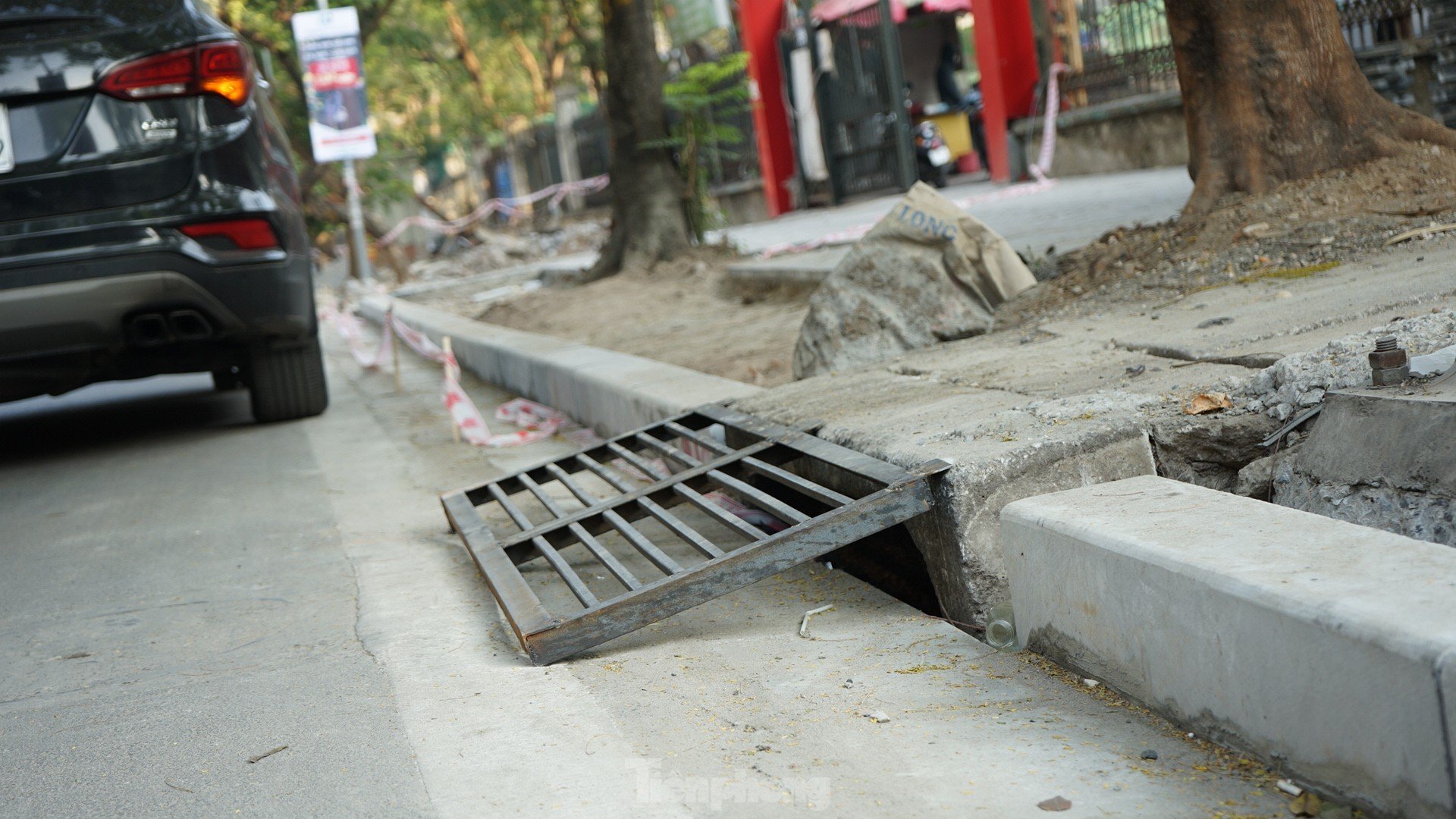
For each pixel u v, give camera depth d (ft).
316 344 26.63
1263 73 19.80
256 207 22.77
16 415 32.86
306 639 12.26
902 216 20.02
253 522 17.67
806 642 11.02
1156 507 9.42
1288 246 18.03
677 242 47.01
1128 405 12.10
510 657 11.24
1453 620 6.56
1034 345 16.92
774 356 25.46
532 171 129.39
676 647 11.18
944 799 7.80
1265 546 8.14
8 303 21.40
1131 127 50.39
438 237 107.14
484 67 128.16
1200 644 8.04
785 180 72.79
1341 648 6.89
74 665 11.98
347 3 86.74
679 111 48.88
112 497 20.07
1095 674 9.30
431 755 9.11
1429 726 6.41
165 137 22.16
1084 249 22.75
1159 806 7.41
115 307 22.00
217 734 9.84
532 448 22.74
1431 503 9.03
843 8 65.16
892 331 19.44
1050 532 9.60
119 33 21.90
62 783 9.13
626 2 46.57
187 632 12.77
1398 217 17.75
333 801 8.48
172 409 30.91
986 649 10.34
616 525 13.28
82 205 21.74
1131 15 51.21
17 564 16.16
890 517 11.27
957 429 12.54
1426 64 37.09
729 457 14.44
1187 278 18.33
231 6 80.84
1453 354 10.19
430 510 17.89
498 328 37.73
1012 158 57.52
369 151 76.89
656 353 29.63
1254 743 7.70
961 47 74.79
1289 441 10.98
